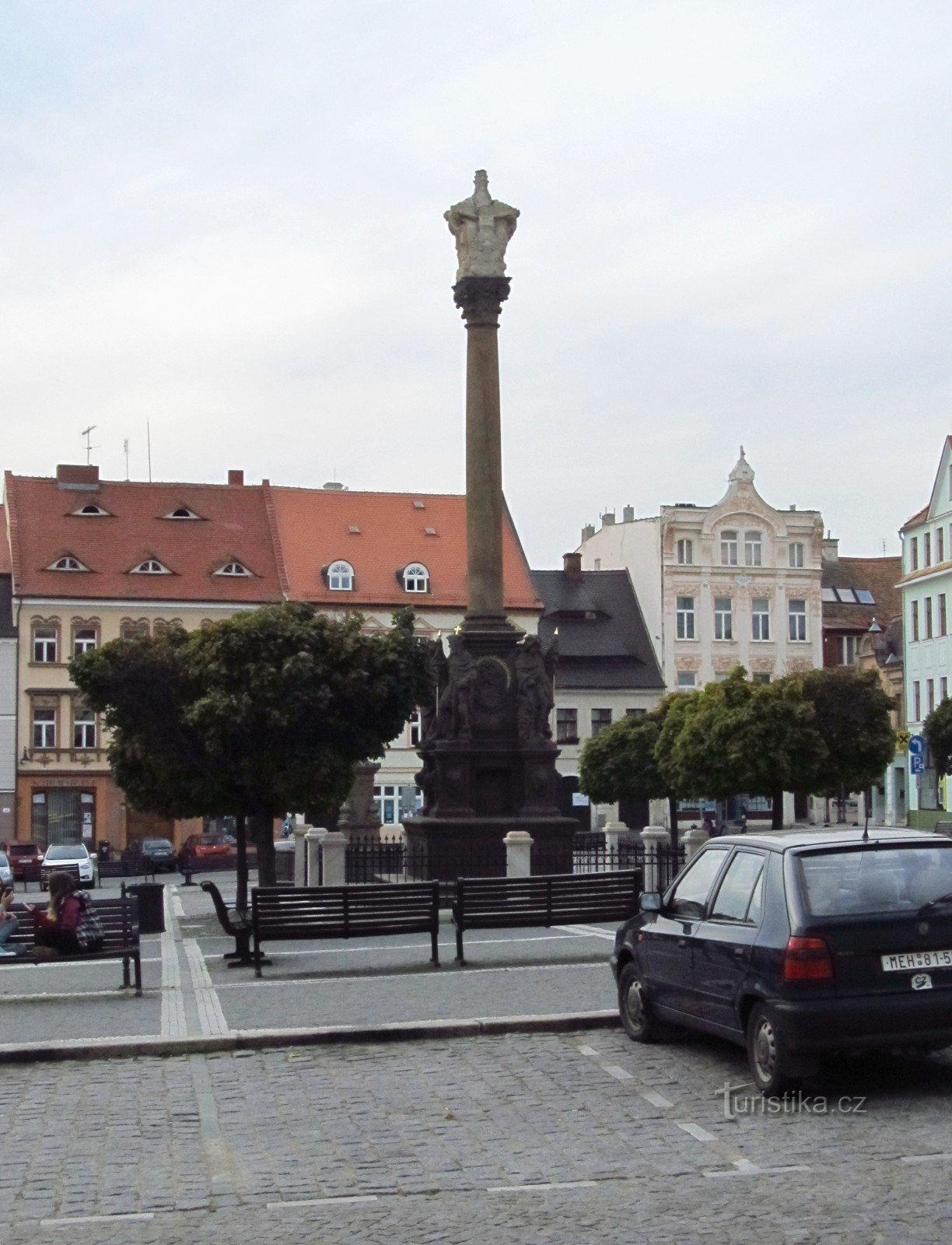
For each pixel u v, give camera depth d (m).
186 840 66.25
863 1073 12.48
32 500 77.06
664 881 31.66
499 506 35.22
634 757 64.19
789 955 11.16
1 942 18.95
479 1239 8.46
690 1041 13.98
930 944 11.27
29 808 71.81
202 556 77.50
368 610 78.56
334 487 88.00
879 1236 8.34
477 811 34.38
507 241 35.25
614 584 88.38
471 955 21.75
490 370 35.06
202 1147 10.68
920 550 79.12
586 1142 10.57
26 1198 9.48
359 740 32.53
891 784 81.75
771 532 87.56
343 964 21.16
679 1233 8.46
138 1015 16.42
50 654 73.62
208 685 31.58
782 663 87.06
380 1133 10.98
